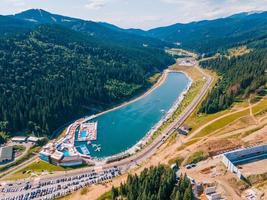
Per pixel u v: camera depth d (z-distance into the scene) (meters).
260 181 145.62
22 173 192.88
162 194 129.12
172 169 147.50
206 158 173.38
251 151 167.00
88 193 158.88
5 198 165.25
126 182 147.50
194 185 139.38
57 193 168.00
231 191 138.12
